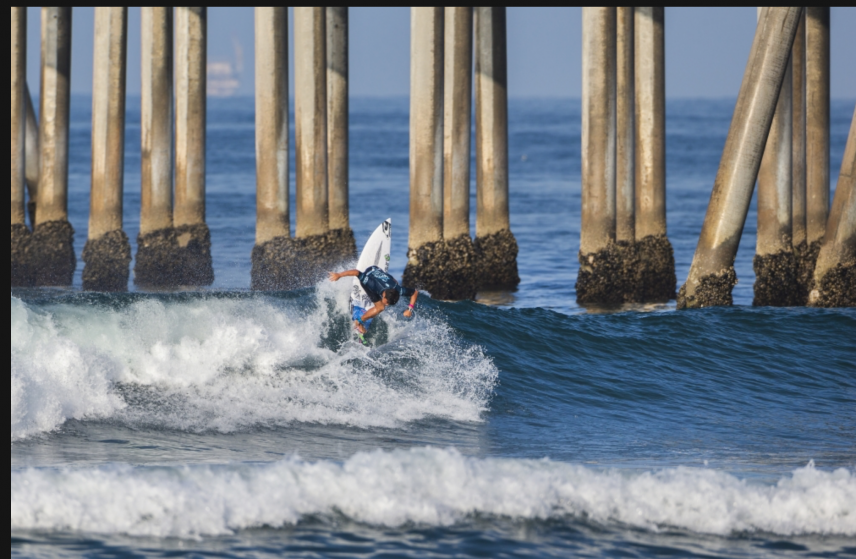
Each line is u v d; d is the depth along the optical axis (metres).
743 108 64.19
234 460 31.73
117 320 41.12
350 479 26.59
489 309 56.59
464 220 76.81
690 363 52.41
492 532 25.06
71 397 36.78
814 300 69.69
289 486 26.17
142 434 34.81
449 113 75.62
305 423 37.47
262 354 42.69
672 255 78.56
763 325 59.19
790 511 26.62
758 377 50.81
